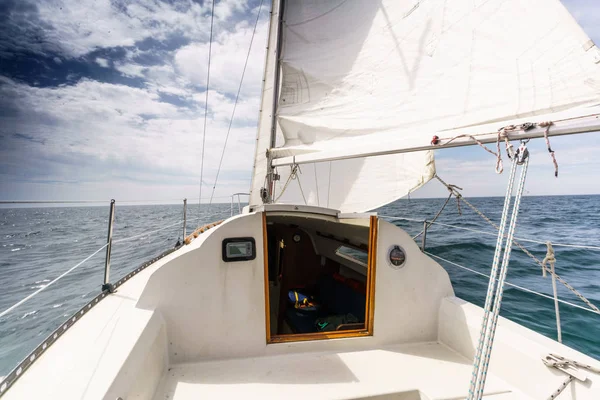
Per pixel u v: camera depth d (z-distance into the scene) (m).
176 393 1.96
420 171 4.82
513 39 2.06
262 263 2.45
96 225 33.53
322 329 3.23
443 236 12.59
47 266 12.62
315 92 3.45
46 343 1.73
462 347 2.47
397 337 2.65
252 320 2.43
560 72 1.85
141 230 23.52
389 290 2.65
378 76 2.89
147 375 1.84
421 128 2.53
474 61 2.26
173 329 2.31
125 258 12.66
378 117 2.85
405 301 2.68
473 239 11.75
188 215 41.34
